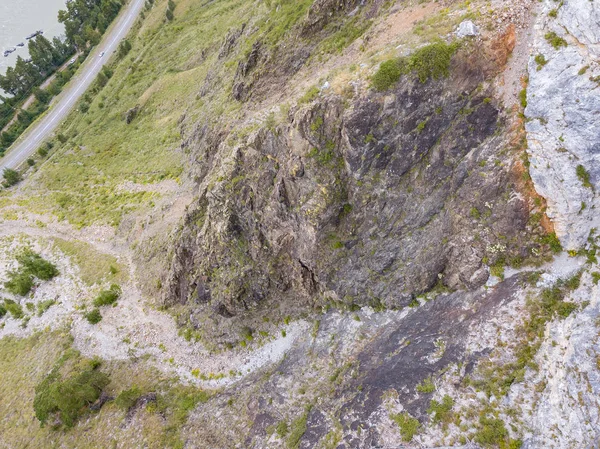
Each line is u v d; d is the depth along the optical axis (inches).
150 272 2170.3
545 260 1032.2
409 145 1174.3
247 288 1604.3
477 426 933.2
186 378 1673.2
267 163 1454.2
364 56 1331.2
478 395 964.6
